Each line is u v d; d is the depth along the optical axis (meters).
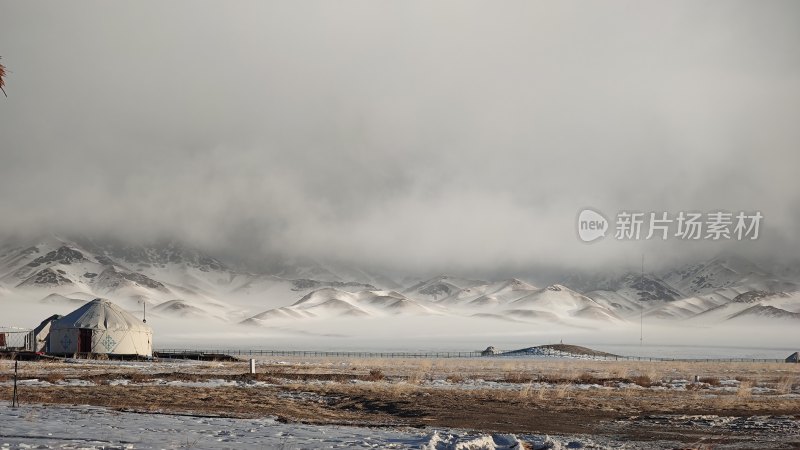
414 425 29.91
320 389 47.09
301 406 37.16
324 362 114.25
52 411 30.05
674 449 24.06
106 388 43.78
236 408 35.16
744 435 28.20
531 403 39.88
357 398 41.31
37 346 106.19
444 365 104.69
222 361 110.38
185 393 41.56
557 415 34.69
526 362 137.12
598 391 50.00
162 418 28.73
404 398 41.44
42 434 22.78
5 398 36.66
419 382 56.44
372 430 27.08
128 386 46.34
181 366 83.62
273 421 29.23
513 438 24.19
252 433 24.83
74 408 32.09
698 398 44.62
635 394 47.88
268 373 64.62
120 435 23.08
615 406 38.94
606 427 30.52
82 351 102.44
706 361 173.75
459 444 22.38
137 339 107.44
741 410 37.66
